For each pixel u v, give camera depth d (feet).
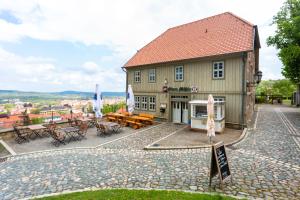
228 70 50.49
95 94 52.08
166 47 70.08
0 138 42.96
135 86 74.18
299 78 87.40
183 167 24.94
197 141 37.83
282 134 41.88
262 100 137.69
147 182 20.98
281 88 158.81
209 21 68.80
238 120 49.21
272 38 73.05
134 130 51.21
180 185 20.11
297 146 32.94
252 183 20.12
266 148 32.07
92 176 22.91
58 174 23.72
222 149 20.16
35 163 27.94
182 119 61.36
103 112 71.36
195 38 64.39
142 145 36.40
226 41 54.08
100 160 28.58
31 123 52.75
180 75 60.70
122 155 30.81
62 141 39.14
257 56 77.30
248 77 53.62
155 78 67.10
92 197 17.21
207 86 54.65
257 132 44.47
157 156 29.81
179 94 60.80
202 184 20.24
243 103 48.14
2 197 18.56
